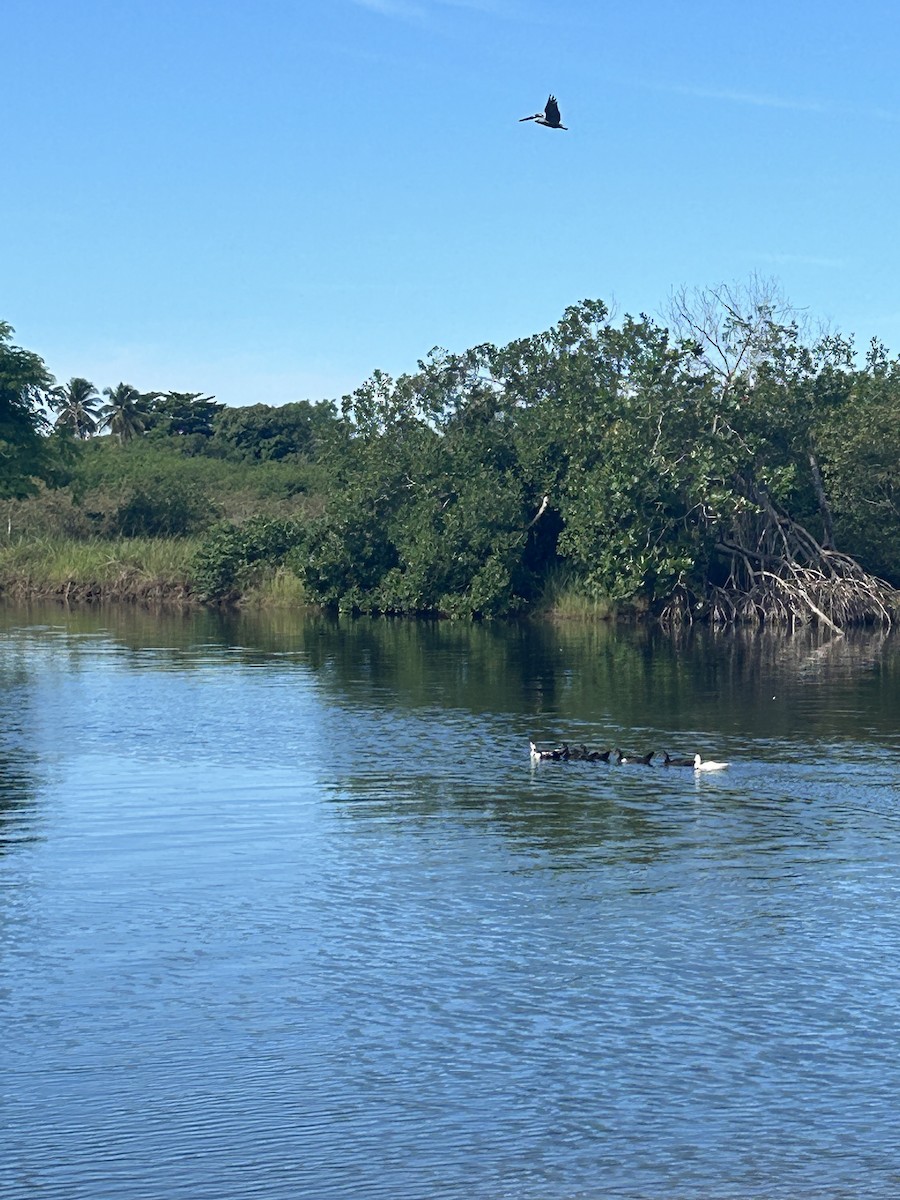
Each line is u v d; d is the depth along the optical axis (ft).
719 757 78.89
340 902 50.52
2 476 225.35
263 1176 31.58
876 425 178.60
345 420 198.70
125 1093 35.42
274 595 200.85
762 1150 32.58
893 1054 37.45
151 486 254.27
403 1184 31.24
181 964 44.19
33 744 83.25
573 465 177.17
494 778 72.79
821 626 170.30
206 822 62.69
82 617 181.88
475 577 180.45
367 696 104.88
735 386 180.45
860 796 68.23
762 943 45.91
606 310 195.93
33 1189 31.01
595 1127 33.65
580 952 45.14
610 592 171.73
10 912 49.24
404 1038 38.65
